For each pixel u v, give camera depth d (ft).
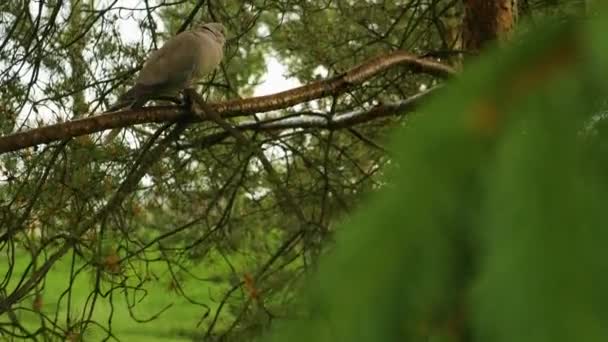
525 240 1.40
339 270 1.54
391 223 1.53
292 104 25.55
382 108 30.42
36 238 31.68
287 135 34.45
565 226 1.39
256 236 38.06
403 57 27.40
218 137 34.30
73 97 30.42
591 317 1.33
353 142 39.34
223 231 34.81
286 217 37.60
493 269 1.40
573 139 1.47
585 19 1.57
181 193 34.96
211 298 31.17
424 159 1.52
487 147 1.50
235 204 38.47
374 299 1.51
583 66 1.51
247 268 34.88
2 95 29.22
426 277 1.49
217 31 24.48
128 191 28.48
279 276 30.22
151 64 23.26
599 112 1.49
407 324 1.49
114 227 30.48
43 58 30.27
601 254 1.36
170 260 31.04
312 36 38.09
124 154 30.04
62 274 40.50
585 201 1.40
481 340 1.38
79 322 27.63
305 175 39.88
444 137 1.52
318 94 25.82
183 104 23.65
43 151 28.40
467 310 1.43
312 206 36.19
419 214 1.51
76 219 28.50
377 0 40.16
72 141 28.73
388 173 1.59
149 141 29.35
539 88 1.52
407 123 1.64
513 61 1.56
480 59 1.60
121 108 23.44
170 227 36.11
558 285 1.35
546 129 1.48
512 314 1.36
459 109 1.54
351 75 26.40
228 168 36.24
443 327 1.46
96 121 22.79
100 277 29.07
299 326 1.62
